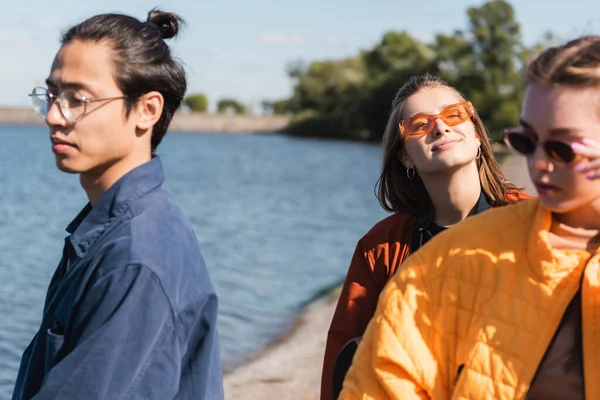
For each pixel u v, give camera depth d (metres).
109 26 2.37
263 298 11.88
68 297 2.28
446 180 3.24
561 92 1.87
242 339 9.12
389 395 2.08
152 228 2.32
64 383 2.13
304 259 16.42
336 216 24.88
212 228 20.97
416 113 3.23
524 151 1.96
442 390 2.09
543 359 1.99
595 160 1.88
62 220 21.34
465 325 2.07
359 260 3.34
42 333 2.34
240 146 71.19
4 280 12.98
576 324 1.98
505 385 1.98
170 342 2.23
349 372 2.18
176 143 73.75
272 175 40.59
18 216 21.73
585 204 1.99
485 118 66.81
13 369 8.53
